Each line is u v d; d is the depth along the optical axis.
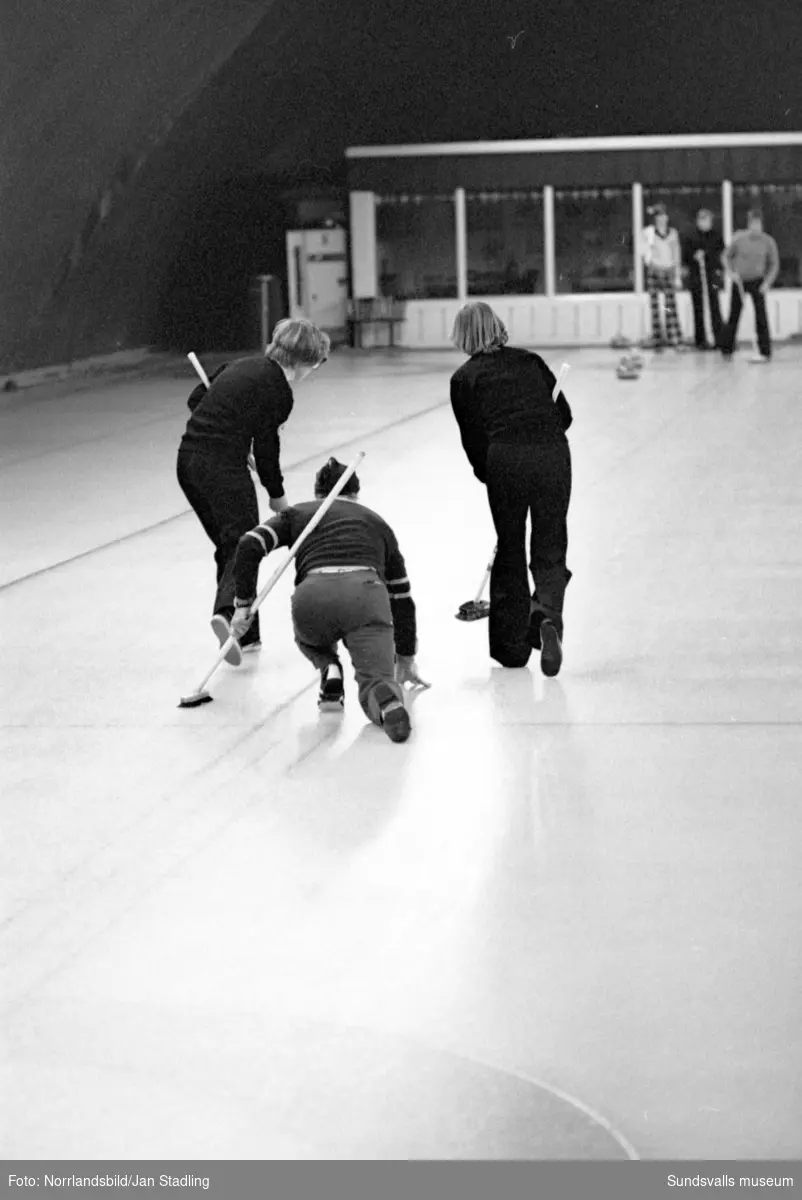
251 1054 5.52
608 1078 5.32
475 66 38.84
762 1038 5.56
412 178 37.50
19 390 31.27
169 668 10.54
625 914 6.59
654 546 14.06
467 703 9.58
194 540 15.04
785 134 36.41
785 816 7.64
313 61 36.53
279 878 7.04
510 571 10.15
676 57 38.31
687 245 34.28
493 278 37.69
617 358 33.94
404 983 6.03
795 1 37.06
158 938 6.47
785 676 10.02
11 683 10.30
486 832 7.51
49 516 16.69
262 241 41.28
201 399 10.95
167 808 7.94
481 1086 5.29
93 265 33.06
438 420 23.92
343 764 8.52
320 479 9.39
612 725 9.09
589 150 36.97
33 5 24.64
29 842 7.54
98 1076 5.40
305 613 8.93
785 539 14.20
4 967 6.24
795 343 36.12
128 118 30.30
